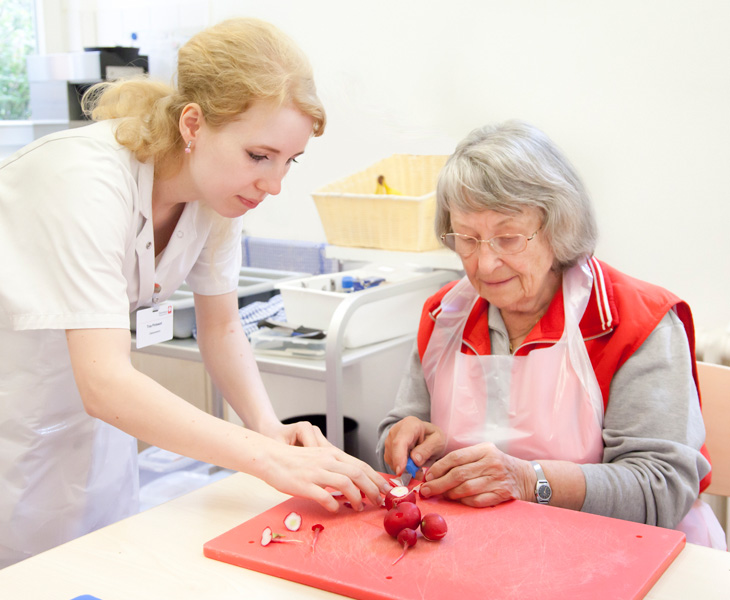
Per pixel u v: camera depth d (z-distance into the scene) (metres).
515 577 0.80
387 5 2.05
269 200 2.34
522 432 1.20
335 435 1.72
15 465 1.17
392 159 2.05
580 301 1.19
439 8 1.99
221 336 1.30
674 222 1.81
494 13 1.93
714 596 0.78
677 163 1.79
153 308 1.23
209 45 0.98
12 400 1.15
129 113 1.09
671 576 0.82
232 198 1.04
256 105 0.96
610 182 1.87
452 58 2.00
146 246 1.13
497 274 1.17
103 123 1.08
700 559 0.86
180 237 1.18
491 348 1.28
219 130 0.98
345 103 2.10
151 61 2.46
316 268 2.30
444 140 1.99
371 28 2.08
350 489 0.95
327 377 1.71
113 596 0.79
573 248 1.17
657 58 1.77
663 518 1.08
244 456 0.94
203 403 2.44
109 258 0.97
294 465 0.95
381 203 1.82
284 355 1.83
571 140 1.90
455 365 1.26
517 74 1.93
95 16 2.56
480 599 0.75
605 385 1.19
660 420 1.13
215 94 0.96
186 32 2.38
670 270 1.84
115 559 0.87
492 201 1.12
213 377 1.31
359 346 1.86
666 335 1.17
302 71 0.98
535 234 1.15
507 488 1.00
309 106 0.98
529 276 1.17
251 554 0.86
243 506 1.02
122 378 0.93
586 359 1.18
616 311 1.18
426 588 0.78
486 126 1.21
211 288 1.29
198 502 1.03
